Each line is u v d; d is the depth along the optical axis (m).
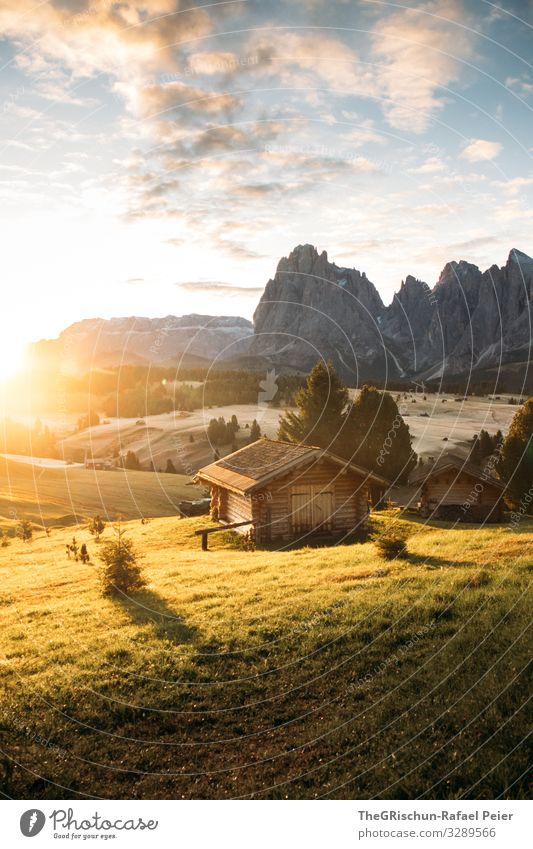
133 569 14.64
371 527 26.14
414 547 17.44
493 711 7.24
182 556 21.05
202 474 30.20
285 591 12.87
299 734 7.34
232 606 12.10
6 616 12.88
